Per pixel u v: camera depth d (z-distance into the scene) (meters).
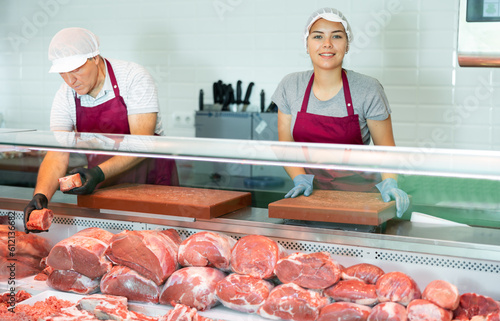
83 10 4.65
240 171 3.06
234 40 4.32
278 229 1.73
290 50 4.21
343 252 1.68
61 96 2.66
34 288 1.78
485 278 1.53
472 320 1.44
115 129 2.63
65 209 1.94
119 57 4.61
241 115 4.15
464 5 1.36
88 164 2.01
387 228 1.66
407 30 3.93
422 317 1.45
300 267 1.57
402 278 1.51
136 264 1.65
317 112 2.73
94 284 1.72
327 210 1.66
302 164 1.60
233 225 1.77
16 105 4.93
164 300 1.64
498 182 1.63
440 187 1.70
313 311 1.52
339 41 2.58
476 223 1.64
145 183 2.04
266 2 4.21
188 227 1.82
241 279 1.60
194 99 4.48
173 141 1.79
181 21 4.43
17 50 4.84
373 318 1.48
